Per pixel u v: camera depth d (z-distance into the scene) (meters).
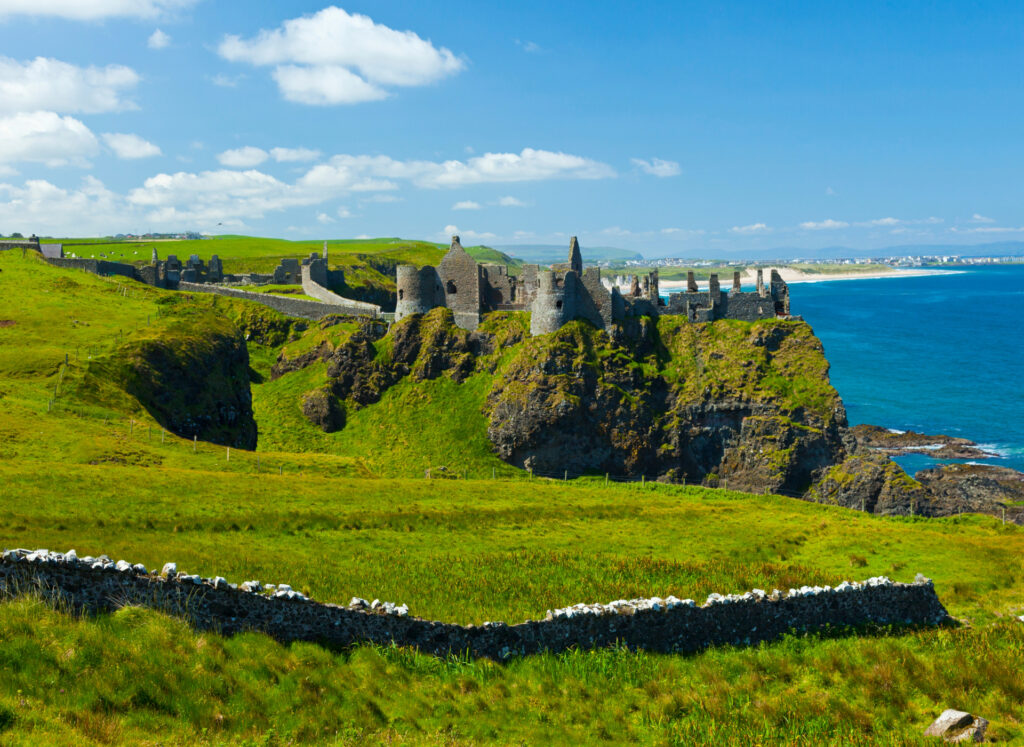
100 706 24.39
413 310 164.88
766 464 140.12
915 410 190.12
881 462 134.62
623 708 30.22
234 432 124.62
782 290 162.75
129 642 27.17
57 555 29.14
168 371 118.06
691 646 36.00
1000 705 30.89
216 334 135.88
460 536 59.84
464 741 26.84
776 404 143.00
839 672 33.84
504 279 169.88
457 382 155.88
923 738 28.09
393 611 32.72
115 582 29.34
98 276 178.25
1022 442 161.25
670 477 143.25
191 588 30.20
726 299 158.75
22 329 126.06
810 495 138.50
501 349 155.88
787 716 29.88
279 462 90.88
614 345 149.38
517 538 60.62
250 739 24.89
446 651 32.59
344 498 69.31
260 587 32.00
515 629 33.66
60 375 102.12
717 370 148.75
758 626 37.31
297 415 154.62
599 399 143.00
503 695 30.34
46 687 24.48
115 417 95.00
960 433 168.88
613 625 35.06
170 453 84.88
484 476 137.50
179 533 52.66
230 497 64.62
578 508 73.62
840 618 38.94
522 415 142.25
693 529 67.44
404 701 28.84
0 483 58.88
